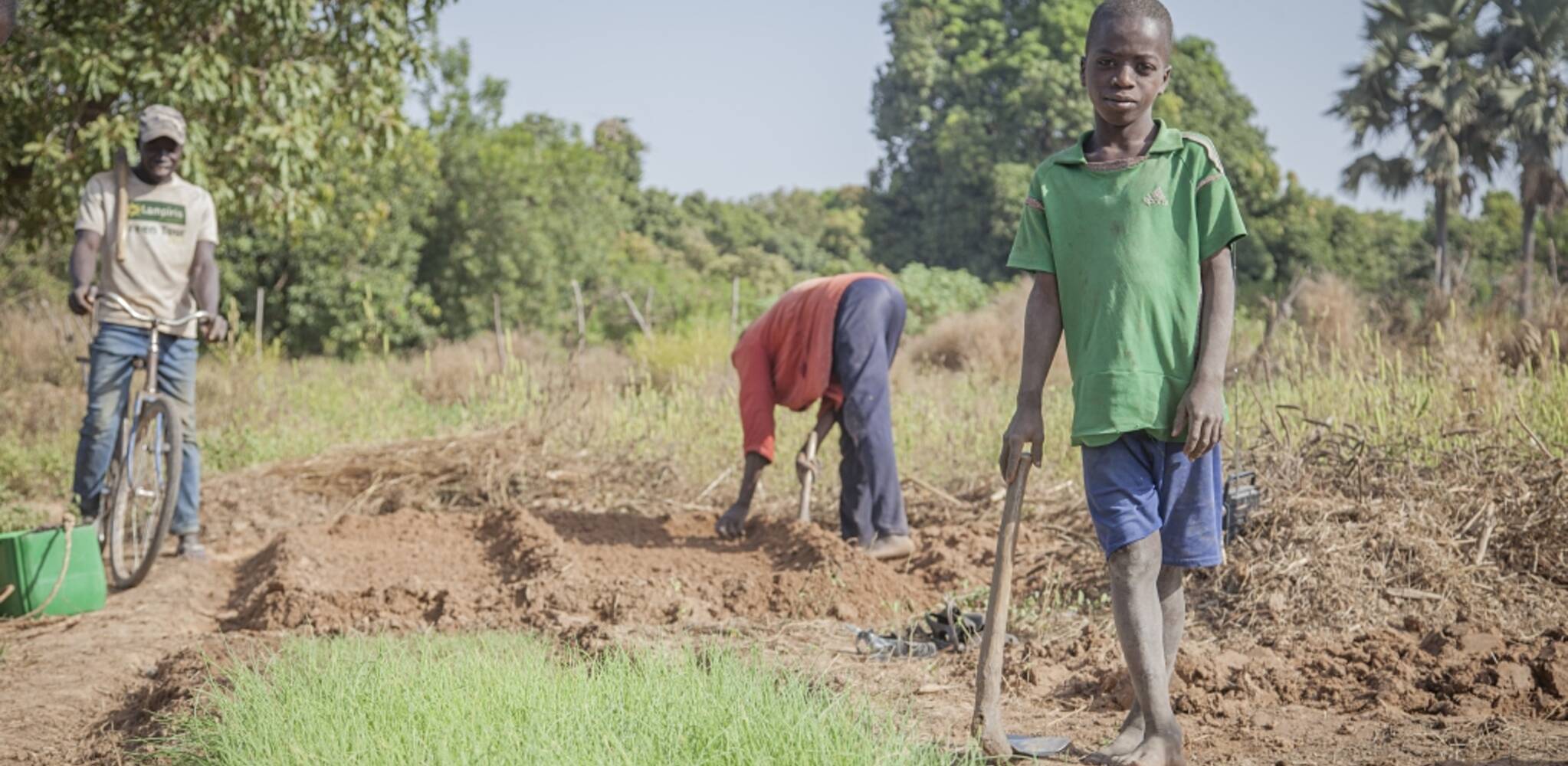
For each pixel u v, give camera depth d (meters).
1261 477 6.17
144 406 7.11
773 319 7.35
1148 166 3.44
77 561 6.31
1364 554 5.56
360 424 11.98
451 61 31.12
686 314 32.06
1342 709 4.15
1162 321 3.40
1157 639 3.42
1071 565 6.18
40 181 10.77
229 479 9.24
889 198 60.34
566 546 7.14
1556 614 5.16
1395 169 30.09
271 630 5.67
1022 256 3.54
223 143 10.39
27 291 22.22
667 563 6.75
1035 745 3.66
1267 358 8.69
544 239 31.45
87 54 9.79
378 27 10.68
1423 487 6.14
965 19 61.12
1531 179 29.28
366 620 5.61
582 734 3.29
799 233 68.38
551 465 9.30
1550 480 5.97
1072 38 54.78
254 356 15.87
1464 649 4.71
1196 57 53.44
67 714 4.53
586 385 12.20
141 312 7.23
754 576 6.29
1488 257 41.34
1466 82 28.94
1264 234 45.19
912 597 5.99
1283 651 4.82
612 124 55.44
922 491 8.69
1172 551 3.52
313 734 3.41
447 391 15.71
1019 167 51.34
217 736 3.60
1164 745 3.40
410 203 28.30
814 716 3.47
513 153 31.56
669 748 3.23
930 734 3.86
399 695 3.65
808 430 10.10
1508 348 11.31
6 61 9.95
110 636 5.73
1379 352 8.29
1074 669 4.64
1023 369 3.54
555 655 4.79
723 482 9.30
